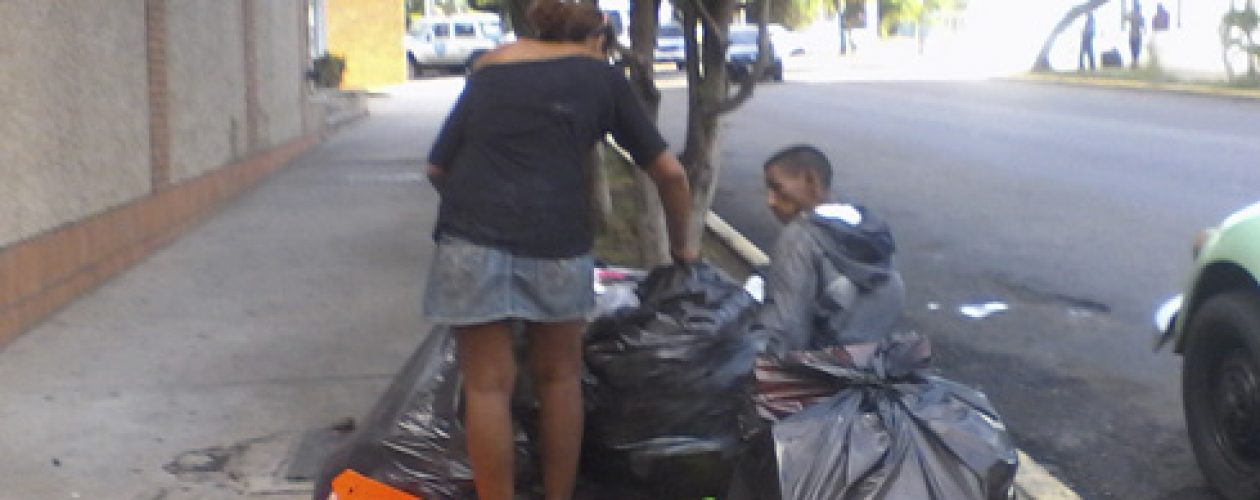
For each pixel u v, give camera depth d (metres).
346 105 22.91
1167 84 30.94
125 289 8.98
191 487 5.50
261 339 7.75
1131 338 8.24
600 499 4.88
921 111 24.39
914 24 64.88
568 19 4.44
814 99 27.56
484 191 4.19
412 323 8.17
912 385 4.36
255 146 14.91
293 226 11.82
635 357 4.66
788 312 4.52
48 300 8.09
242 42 14.14
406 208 12.93
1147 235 11.48
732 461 4.69
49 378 6.89
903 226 12.12
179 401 6.57
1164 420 6.73
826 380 4.32
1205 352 5.48
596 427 4.76
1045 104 25.98
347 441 4.91
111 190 9.32
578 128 4.26
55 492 5.42
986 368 7.65
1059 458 6.23
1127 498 5.77
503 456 4.39
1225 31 31.86
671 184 4.52
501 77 4.28
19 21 7.49
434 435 4.65
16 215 7.55
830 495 4.00
